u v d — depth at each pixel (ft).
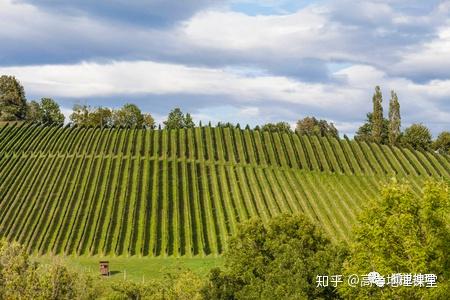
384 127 640.58
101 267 300.20
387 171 490.49
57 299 180.45
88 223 384.06
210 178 460.14
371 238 161.99
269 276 175.83
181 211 408.05
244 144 516.73
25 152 479.00
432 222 151.94
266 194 439.63
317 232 192.44
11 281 174.91
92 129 538.47
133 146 495.41
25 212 392.27
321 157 513.04
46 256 344.08
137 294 206.59
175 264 330.34
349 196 443.73
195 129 549.95
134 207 406.21
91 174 447.42
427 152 529.04
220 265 326.24
